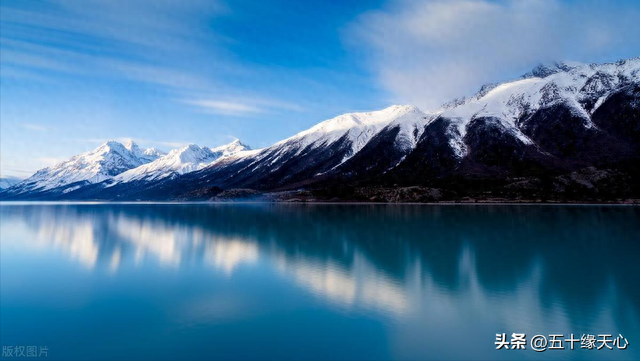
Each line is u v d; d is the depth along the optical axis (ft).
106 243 149.38
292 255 122.52
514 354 54.34
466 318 66.64
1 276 96.37
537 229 188.55
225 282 89.61
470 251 128.57
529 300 76.13
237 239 158.40
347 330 61.98
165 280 91.76
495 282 89.10
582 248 134.62
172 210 394.32
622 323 64.69
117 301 76.28
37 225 224.12
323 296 78.64
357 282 89.25
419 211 321.11
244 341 57.98
